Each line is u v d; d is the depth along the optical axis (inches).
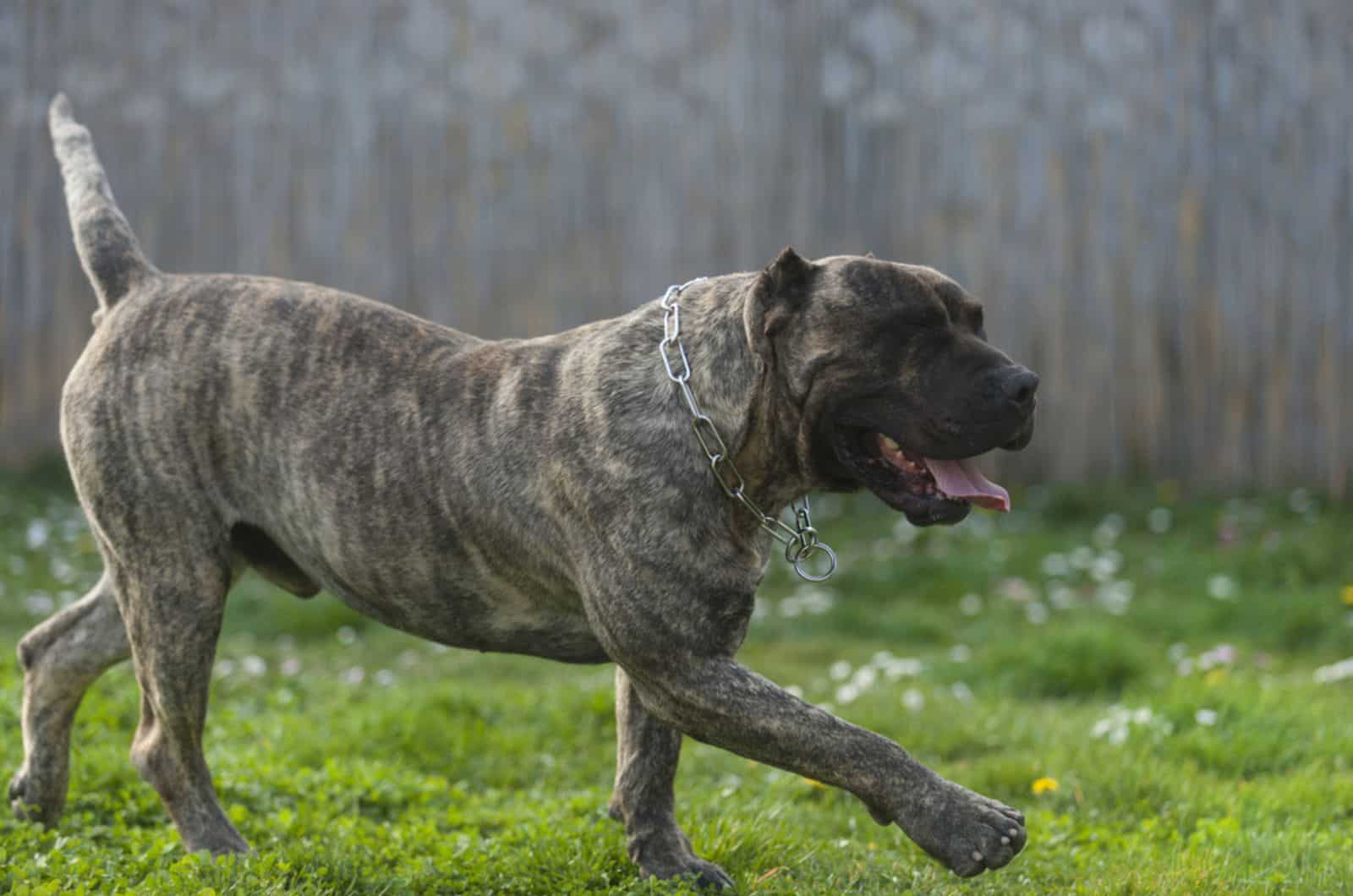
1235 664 401.4
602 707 350.9
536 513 223.0
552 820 264.7
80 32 578.9
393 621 241.3
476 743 331.0
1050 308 585.9
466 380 232.1
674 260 586.6
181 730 242.4
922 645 454.3
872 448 219.6
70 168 266.2
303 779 287.7
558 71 581.3
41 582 478.0
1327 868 236.7
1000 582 508.7
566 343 231.6
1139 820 282.2
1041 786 294.4
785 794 298.5
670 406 216.8
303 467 234.5
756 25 581.3
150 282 250.7
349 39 579.8
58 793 257.0
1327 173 578.9
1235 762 313.6
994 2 578.9
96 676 260.2
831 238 585.0
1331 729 325.1
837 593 505.4
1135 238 583.8
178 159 581.9
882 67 581.9
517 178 584.1
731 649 217.5
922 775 205.2
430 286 585.6
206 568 239.0
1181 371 586.6
